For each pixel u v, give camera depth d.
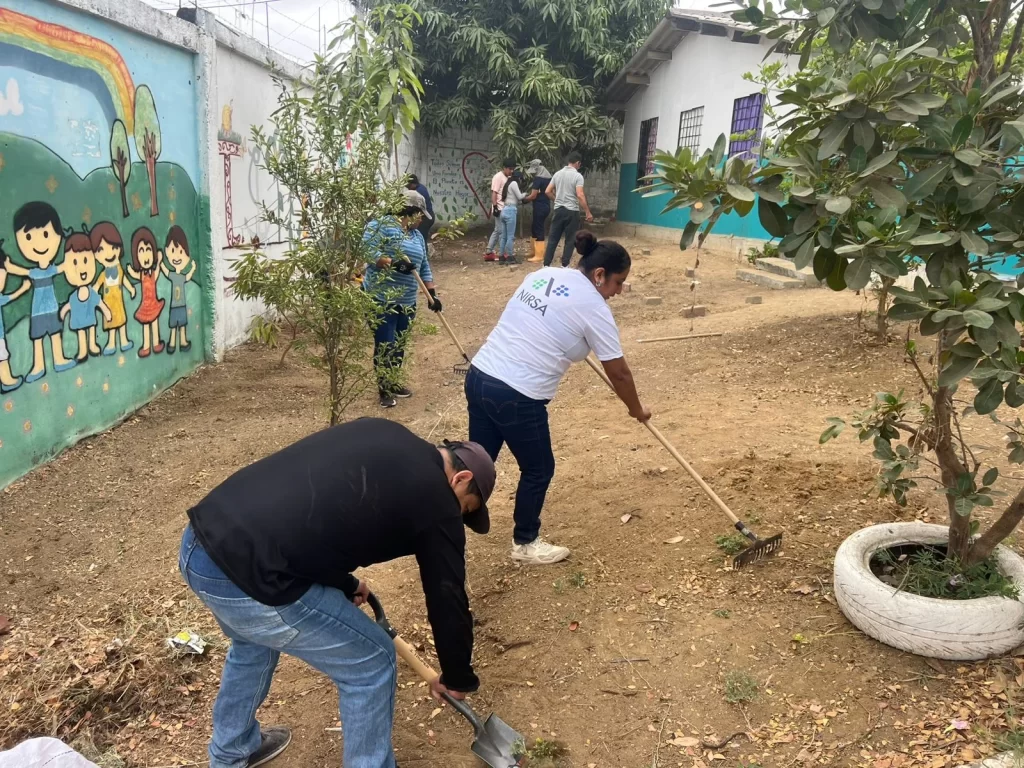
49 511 4.56
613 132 17.41
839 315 7.70
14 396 4.73
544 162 16.58
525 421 3.59
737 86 12.71
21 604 3.71
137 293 6.15
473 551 4.14
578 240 3.69
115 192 5.74
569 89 15.98
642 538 4.06
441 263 14.33
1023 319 2.41
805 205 2.61
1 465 4.66
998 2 2.99
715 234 13.41
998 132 2.74
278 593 2.12
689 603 3.50
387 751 2.47
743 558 3.62
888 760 2.59
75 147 5.20
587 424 5.84
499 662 3.28
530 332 3.55
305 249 4.89
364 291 5.02
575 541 4.12
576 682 3.12
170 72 6.57
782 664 3.08
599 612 3.51
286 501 2.15
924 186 2.47
